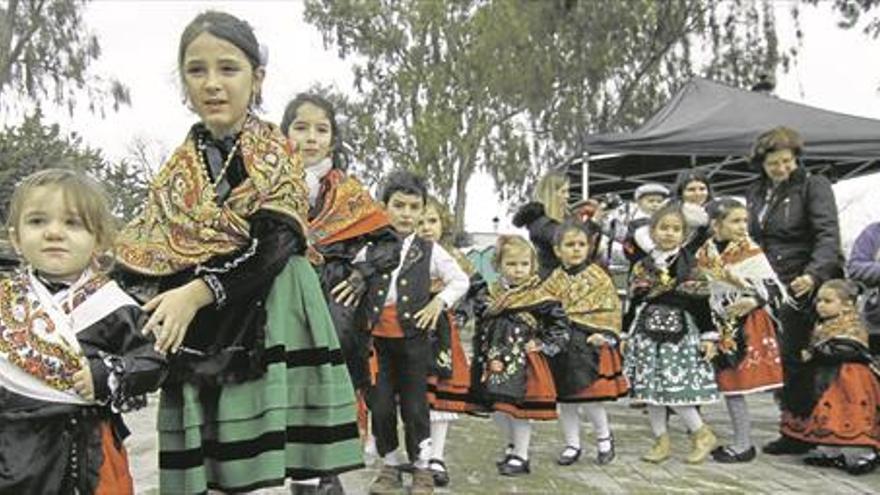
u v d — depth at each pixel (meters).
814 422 4.95
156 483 4.43
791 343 5.15
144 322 2.04
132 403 2.13
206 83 2.09
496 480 4.66
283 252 2.07
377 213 3.61
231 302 2.05
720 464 5.11
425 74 28.12
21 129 15.57
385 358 4.16
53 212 2.10
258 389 2.08
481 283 5.09
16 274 2.14
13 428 2.01
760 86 10.92
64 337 2.05
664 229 5.12
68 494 2.04
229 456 2.06
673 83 23.45
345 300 3.47
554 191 5.71
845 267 5.24
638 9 22.89
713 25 23.22
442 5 27.62
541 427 6.58
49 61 23.41
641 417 7.05
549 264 5.45
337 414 2.16
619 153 8.52
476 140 28.03
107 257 2.14
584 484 4.57
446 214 5.04
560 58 23.72
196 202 2.05
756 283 5.02
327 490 3.58
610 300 5.11
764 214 5.42
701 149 8.25
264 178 2.06
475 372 4.95
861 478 4.73
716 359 5.10
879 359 5.20
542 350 4.87
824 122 8.27
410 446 4.19
